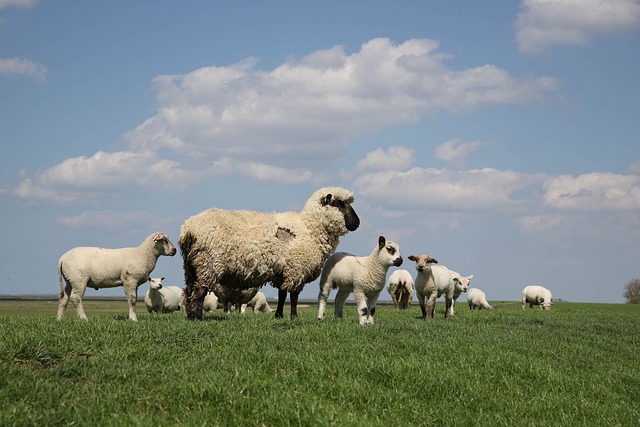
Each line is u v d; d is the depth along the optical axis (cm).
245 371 895
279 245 1483
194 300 1444
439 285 2042
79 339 1023
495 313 2480
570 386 1061
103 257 1541
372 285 1527
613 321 2269
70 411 703
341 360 1007
